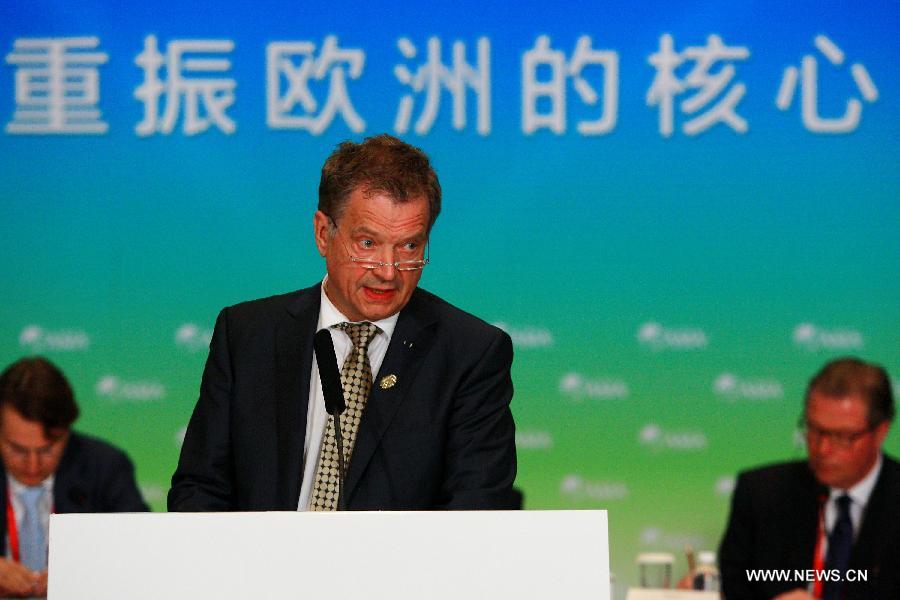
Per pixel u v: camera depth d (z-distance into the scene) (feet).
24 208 47.73
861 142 46.65
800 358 46.37
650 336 46.73
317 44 47.37
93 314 47.37
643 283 46.80
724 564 44.55
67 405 46.55
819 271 46.57
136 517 16.92
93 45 47.78
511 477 27.48
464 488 26.68
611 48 47.09
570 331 46.78
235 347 28.04
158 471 46.88
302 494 26.71
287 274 47.26
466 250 47.06
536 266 46.98
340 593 16.80
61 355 47.24
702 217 46.83
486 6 47.16
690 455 46.37
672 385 46.57
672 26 47.03
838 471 43.86
